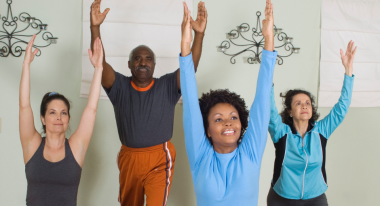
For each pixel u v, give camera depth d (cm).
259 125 128
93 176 259
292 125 206
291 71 289
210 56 272
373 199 311
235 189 124
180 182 270
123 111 204
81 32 253
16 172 250
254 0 278
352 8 296
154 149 205
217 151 133
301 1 288
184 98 128
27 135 160
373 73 302
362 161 307
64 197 161
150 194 202
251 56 279
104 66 197
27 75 160
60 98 168
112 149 262
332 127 205
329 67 293
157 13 258
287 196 199
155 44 258
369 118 307
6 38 245
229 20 274
